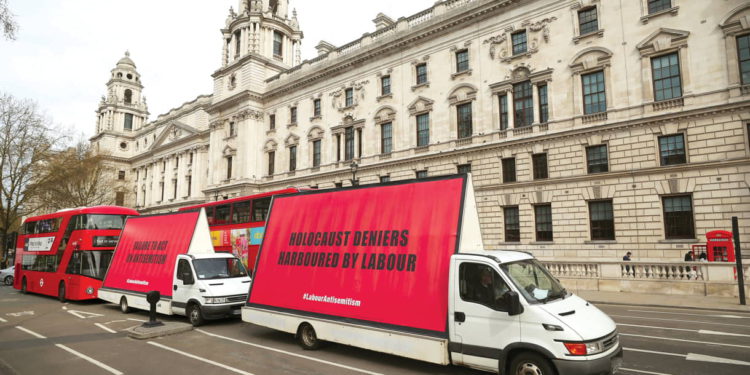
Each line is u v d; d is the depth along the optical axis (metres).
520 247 27.20
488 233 28.70
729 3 21.41
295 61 55.00
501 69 29.14
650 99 23.30
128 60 86.38
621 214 23.75
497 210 28.47
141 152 76.38
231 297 13.91
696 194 21.62
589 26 25.97
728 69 21.19
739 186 20.52
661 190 22.62
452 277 8.16
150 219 18.36
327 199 11.39
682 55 22.47
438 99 32.12
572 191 25.53
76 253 21.25
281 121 45.31
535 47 27.72
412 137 33.47
